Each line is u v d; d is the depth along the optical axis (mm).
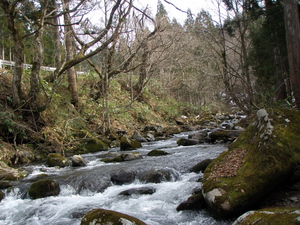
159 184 4641
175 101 22109
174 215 3570
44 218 3926
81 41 11523
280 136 3877
